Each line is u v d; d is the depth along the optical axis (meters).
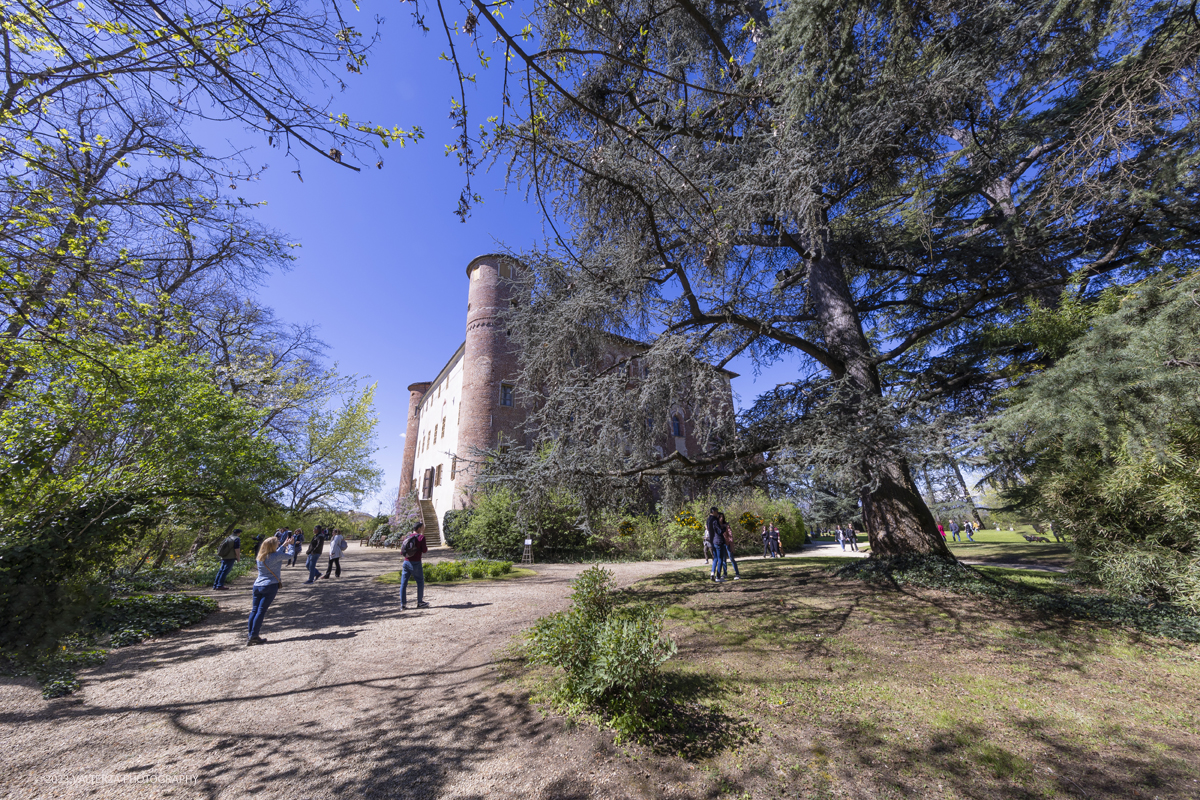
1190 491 5.75
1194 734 3.59
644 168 4.63
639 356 8.26
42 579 6.07
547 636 4.46
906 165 7.02
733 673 4.85
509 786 3.11
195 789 3.11
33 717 4.27
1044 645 5.50
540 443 8.75
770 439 8.29
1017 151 7.41
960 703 4.12
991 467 6.74
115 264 5.49
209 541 15.84
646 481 9.31
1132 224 7.39
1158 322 4.25
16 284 5.10
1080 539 7.02
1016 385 7.27
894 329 12.38
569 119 4.68
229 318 17.14
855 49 6.25
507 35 2.45
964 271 9.38
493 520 17.61
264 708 4.45
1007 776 3.08
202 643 6.78
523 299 8.98
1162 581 6.09
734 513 20.55
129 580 10.44
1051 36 6.37
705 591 9.19
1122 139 5.94
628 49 3.91
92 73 3.81
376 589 11.57
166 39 3.29
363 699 4.63
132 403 8.48
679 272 7.52
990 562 12.70
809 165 6.10
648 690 4.00
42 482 7.11
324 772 3.32
